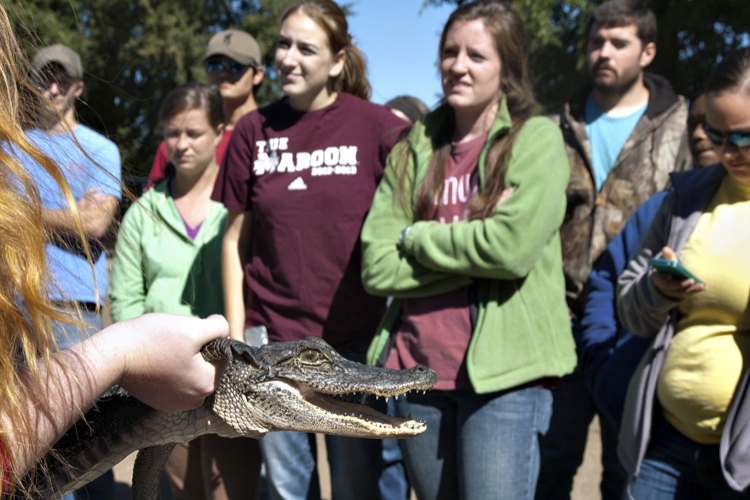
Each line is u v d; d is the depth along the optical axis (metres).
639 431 2.76
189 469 3.70
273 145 3.48
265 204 3.43
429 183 3.12
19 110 1.34
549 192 2.90
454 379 2.88
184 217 3.81
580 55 13.73
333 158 3.42
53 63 3.34
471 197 3.05
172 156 3.71
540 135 2.99
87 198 2.07
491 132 3.01
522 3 13.53
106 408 1.85
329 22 3.44
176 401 1.54
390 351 3.10
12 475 1.23
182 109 3.65
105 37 16.36
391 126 3.51
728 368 2.57
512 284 2.92
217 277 3.76
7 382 1.21
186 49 16.50
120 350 1.42
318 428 1.90
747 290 2.57
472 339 2.87
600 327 3.37
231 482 3.54
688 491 2.69
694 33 14.09
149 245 3.70
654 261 2.61
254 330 3.26
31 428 1.25
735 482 2.44
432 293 2.99
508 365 2.83
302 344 1.99
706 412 2.59
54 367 1.31
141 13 16.61
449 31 3.14
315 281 3.37
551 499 3.56
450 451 3.00
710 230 2.72
